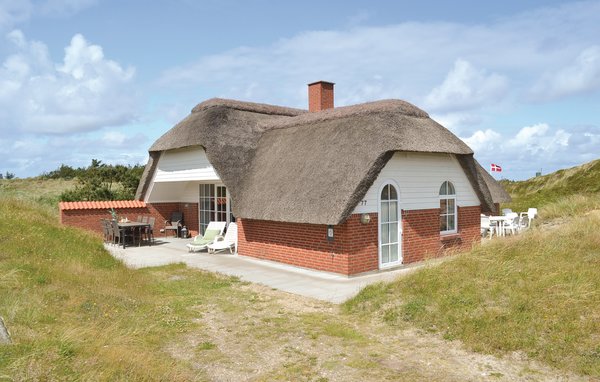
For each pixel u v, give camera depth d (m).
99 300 8.80
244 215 14.77
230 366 6.54
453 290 8.69
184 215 22.22
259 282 11.94
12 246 11.63
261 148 16.83
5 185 39.69
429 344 7.24
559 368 6.18
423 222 14.46
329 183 12.66
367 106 14.55
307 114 16.94
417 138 13.43
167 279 12.40
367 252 12.88
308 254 13.57
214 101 18.70
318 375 6.24
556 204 20.77
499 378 6.02
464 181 15.95
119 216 20.83
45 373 5.10
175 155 19.28
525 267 9.23
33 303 7.65
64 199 26.30
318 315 8.97
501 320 7.44
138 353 6.45
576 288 7.98
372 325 8.24
